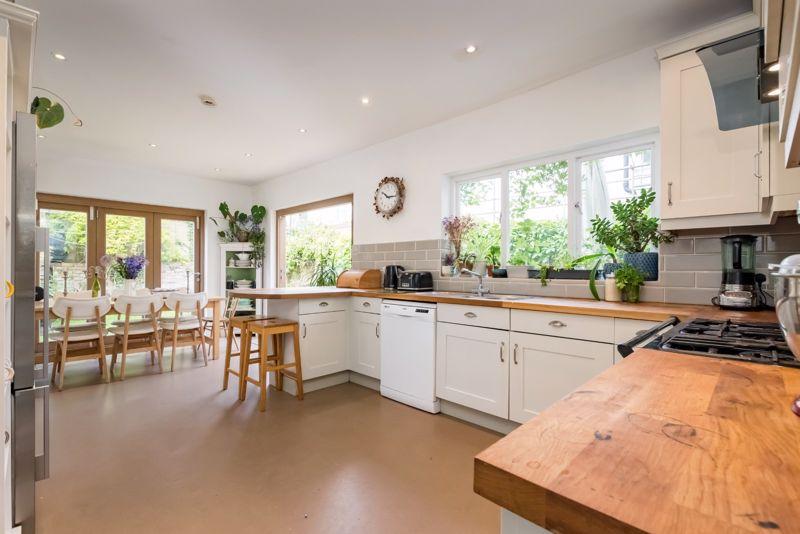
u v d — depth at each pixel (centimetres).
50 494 179
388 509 170
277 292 329
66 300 335
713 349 105
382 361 317
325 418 271
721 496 38
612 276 245
